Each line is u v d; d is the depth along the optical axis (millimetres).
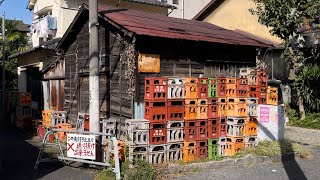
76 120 11914
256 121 9070
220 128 8633
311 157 8992
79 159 7414
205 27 13078
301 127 12500
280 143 9297
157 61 9328
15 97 15352
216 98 8555
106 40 10172
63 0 17672
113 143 6934
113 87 9891
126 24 8852
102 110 10406
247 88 8914
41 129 12203
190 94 8109
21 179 6828
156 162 7672
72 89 12398
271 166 7988
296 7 12547
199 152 8258
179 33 9508
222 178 6961
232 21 18906
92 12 7805
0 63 25250
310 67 13000
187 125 8062
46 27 17844
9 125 15547
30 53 17547
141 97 8992
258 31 17344
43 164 8023
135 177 6570
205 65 10578
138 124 7449
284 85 14758
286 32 12711
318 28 13203
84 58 11531
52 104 14586
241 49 11641
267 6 12664
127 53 9102
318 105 13336
